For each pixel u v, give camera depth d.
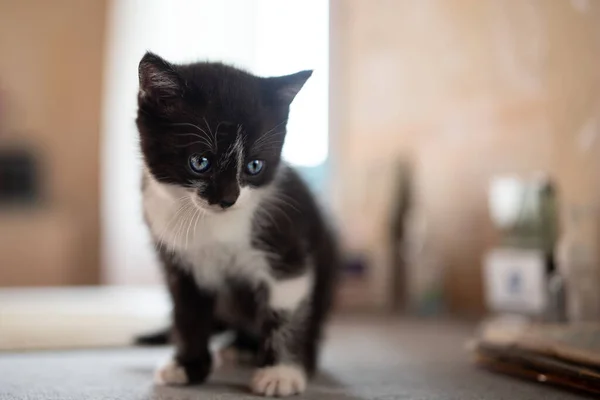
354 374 0.39
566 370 0.35
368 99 0.71
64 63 1.15
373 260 0.63
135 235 0.93
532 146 0.53
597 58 0.47
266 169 0.37
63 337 0.47
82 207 1.14
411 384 0.37
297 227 0.37
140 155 0.37
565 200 0.49
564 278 0.47
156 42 0.92
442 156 0.61
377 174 0.65
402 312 0.60
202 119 0.34
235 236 0.36
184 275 0.38
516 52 0.54
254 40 0.87
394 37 0.67
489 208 0.56
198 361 0.38
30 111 1.15
